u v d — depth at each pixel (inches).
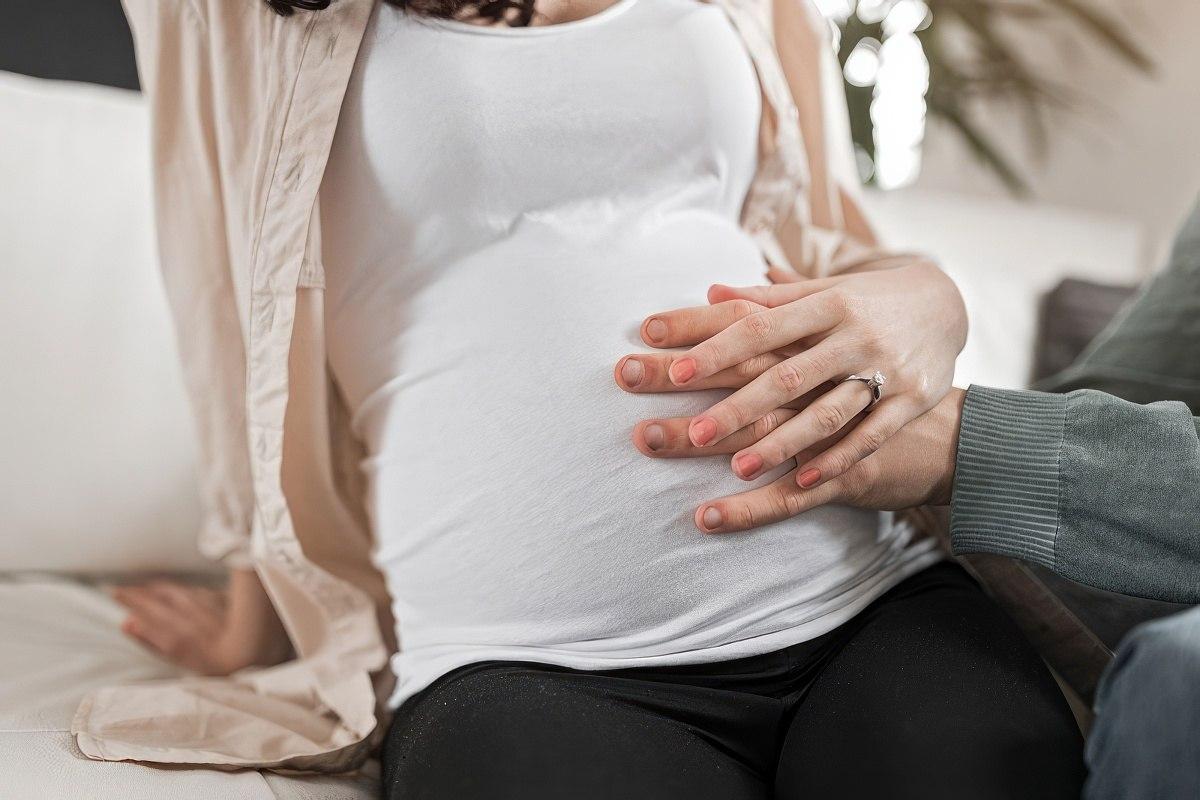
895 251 42.1
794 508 30.8
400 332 34.4
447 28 33.2
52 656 40.3
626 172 34.6
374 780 34.4
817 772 27.1
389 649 39.9
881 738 26.9
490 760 25.2
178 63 34.9
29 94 47.7
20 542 45.6
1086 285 64.4
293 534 36.2
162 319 48.1
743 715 29.3
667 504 30.7
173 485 47.9
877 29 87.9
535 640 30.8
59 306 45.9
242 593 41.1
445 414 32.5
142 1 34.6
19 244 45.5
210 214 36.1
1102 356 41.1
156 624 43.1
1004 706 27.8
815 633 31.3
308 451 37.8
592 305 32.6
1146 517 29.3
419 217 33.4
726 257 35.9
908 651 30.0
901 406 31.9
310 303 34.9
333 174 34.2
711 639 30.3
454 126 32.3
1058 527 30.4
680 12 36.3
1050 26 99.8
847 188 45.9
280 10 32.9
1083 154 102.0
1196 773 21.2
